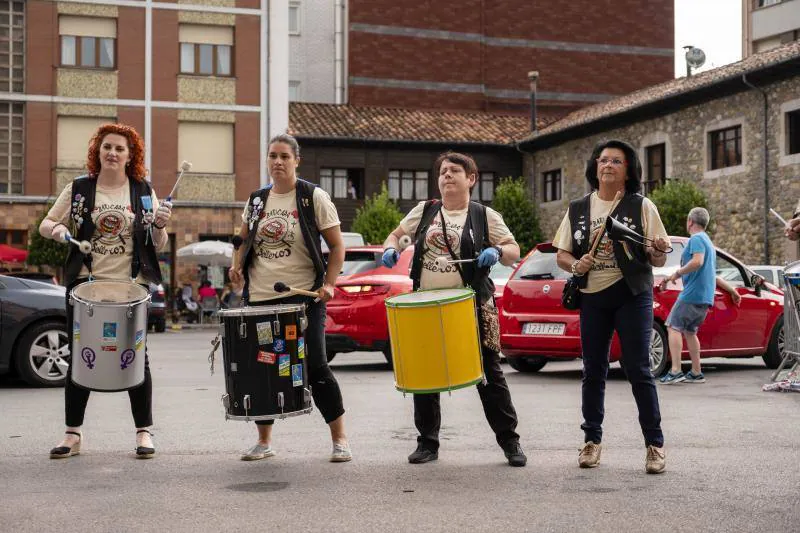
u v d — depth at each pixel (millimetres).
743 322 12602
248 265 6340
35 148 31938
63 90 32219
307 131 37500
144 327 6258
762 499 5016
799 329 10133
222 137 33688
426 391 5742
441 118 40938
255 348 5879
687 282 11008
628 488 5297
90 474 5734
